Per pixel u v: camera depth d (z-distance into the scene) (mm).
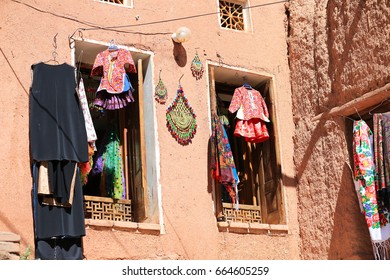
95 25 10344
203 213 10328
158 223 9953
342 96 10672
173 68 10766
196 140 10625
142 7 10812
